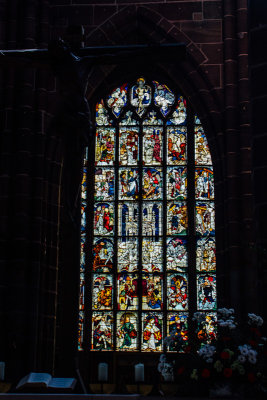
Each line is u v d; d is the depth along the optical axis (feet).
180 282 79.10
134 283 79.30
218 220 76.23
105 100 84.99
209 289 78.59
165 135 83.87
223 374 46.14
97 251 80.38
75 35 46.01
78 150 42.70
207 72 79.25
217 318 71.31
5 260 73.77
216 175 77.46
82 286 79.30
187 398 39.86
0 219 74.54
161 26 80.48
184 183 82.12
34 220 74.95
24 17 80.12
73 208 42.01
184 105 84.53
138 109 84.89
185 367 48.75
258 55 54.80
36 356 71.87
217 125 77.87
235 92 78.13
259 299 49.67
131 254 80.23
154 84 85.56
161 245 80.33
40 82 78.54
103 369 51.11
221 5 81.05
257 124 54.34
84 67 44.96
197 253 79.87
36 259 73.87
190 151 83.05
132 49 44.75
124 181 82.53
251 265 72.79
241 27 79.66
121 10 81.30
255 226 52.42
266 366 46.93
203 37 80.23
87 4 81.61
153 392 74.49
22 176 75.61
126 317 78.33
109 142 83.82
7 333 71.67
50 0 81.76
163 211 81.35
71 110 43.55
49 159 77.15
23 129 76.95
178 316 77.97
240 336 48.96
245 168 75.82
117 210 81.56
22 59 45.52
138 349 77.15
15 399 32.27
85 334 77.71
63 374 39.45
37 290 73.31
